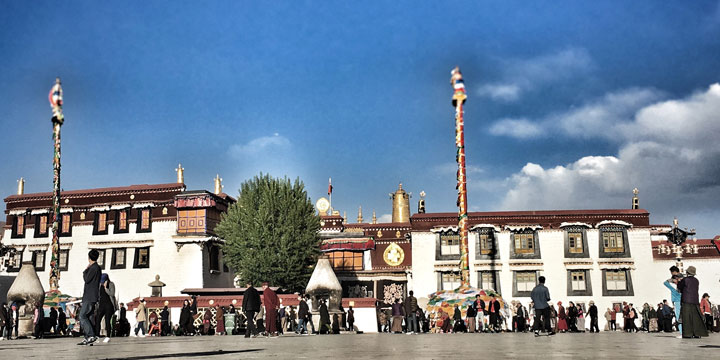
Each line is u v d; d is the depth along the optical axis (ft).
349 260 185.88
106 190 169.07
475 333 106.32
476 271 170.60
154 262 161.68
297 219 152.15
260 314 87.30
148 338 85.25
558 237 171.32
